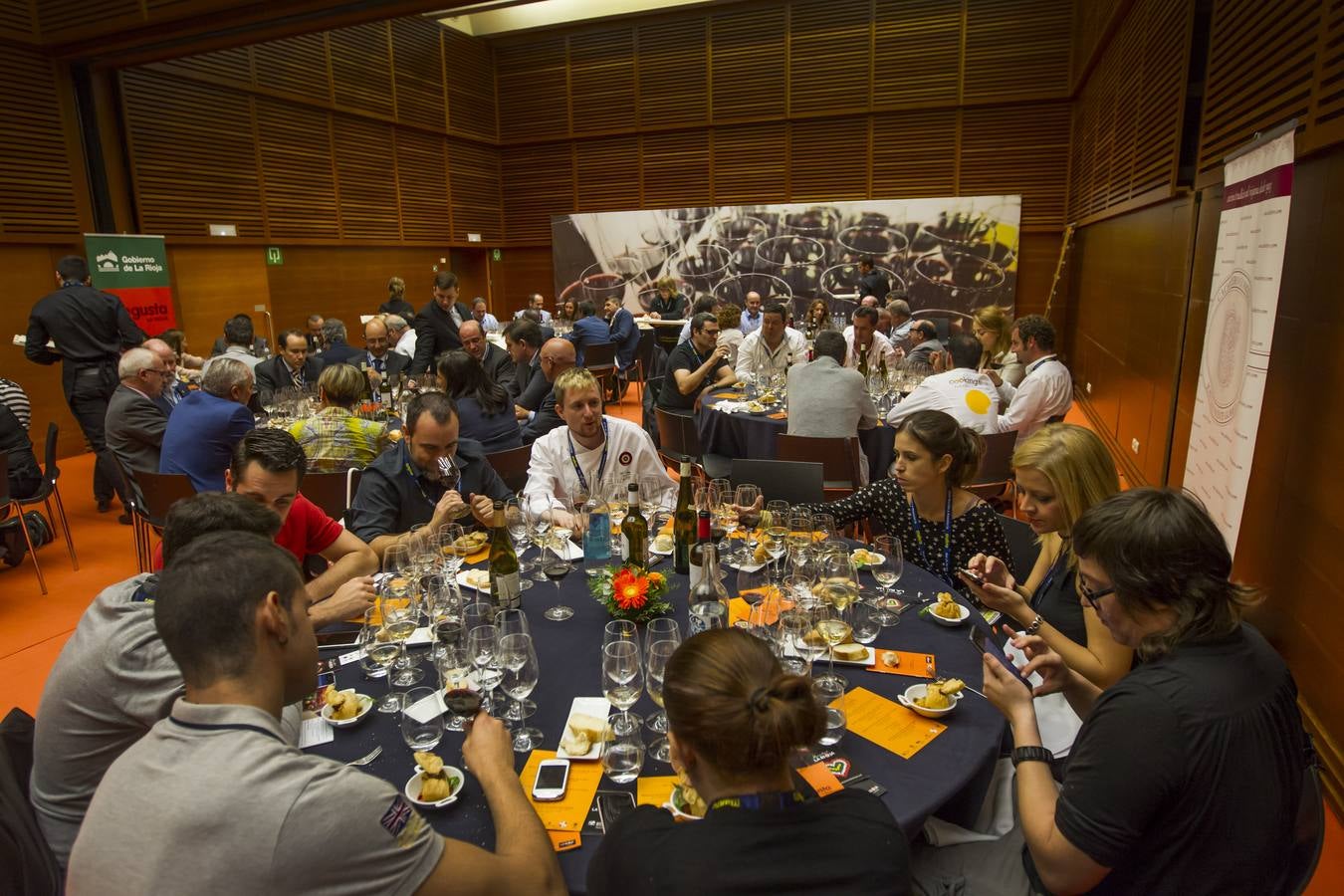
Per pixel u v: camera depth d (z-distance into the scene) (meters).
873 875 0.85
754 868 0.84
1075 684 1.55
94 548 4.50
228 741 0.97
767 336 5.39
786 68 9.77
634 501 2.05
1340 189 2.27
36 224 6.18
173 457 3.47
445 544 2.17
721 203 10.44
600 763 1.35
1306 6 2.52
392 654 1.64
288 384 5.52
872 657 1.69
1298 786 1.09
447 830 1.20
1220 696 1.06
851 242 9.74
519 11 10.58
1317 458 2.36
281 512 2.01
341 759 1.37
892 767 1.33
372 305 9.64
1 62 5.88
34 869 1.17
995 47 8.99
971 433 2.21
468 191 10.90
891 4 9.27
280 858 0.91
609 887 0.94
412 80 9.74
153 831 0.91
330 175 8.83
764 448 4.27
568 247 10.98
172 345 5.98
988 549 2.21
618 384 8.09
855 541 2.42
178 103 7.18
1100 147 6.95
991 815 1.53
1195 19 3.95
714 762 0.92
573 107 10.80
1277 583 2.64
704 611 1.69
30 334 5.07
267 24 5.51
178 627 1.01
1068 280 9.06
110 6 5.72
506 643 1.45
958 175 9.48
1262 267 2.53
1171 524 1.12
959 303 9.52
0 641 3.40
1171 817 1.05
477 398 3.78
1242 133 3.10
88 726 1.32
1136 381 5.09
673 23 10.13
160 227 7.06
